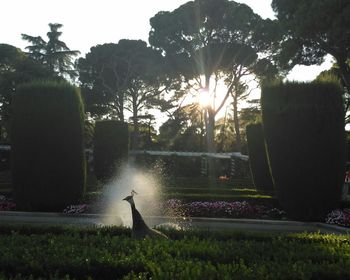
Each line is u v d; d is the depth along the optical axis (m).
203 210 15.50
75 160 16.16
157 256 5.58
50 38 48.84
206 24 43.81
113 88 52.62
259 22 42.00
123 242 6.53
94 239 6.89
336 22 24.23
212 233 8.31
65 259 5.39
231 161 43.44
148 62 48.53
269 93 15.31
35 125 15.94
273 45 42.53
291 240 7.85
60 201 15.98
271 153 15.23
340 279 4.91
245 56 43.62
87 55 52.62
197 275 4.54
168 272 4.67
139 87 53.12
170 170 40.16
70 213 15.48
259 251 6.21
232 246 6.54
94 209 15.75
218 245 6.61
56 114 16.02
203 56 44.22
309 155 14.59
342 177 14.81
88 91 51.03
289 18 29.00
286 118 14.87
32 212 15.62
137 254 5.70
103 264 5.23
